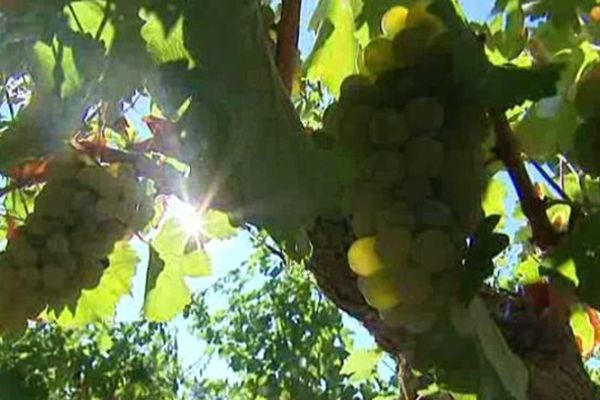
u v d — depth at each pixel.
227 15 0.63
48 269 0.76
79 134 0.81
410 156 0.63
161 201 0.90
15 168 0.79
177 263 0.94
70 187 0.77
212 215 0.91
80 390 2.35
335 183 0.62
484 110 0.64
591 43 0.80
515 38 0.81
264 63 0.63
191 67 0.64
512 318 0.72
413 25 0.65
